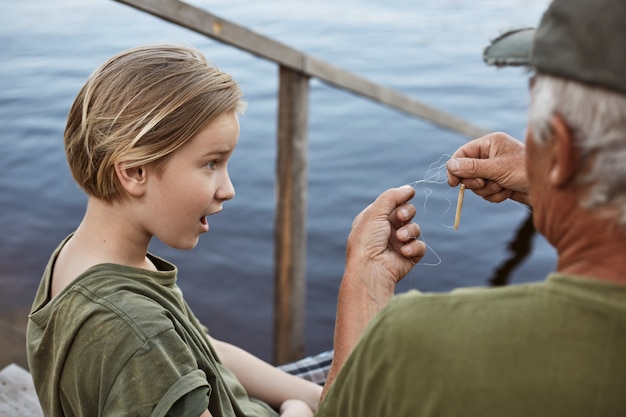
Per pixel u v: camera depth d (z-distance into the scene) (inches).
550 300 30.5
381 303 46.3
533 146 31.9
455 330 31.6
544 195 31.9
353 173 256.5
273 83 337.7
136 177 46.2
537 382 29.7
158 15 92.3
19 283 180.2
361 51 403.5
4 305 167.6
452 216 222.8
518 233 214.1
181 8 95.3
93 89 46.1
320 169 260.1
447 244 208.8
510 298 31.4
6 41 391.9
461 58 392.2
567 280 30.5
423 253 47.8
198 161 46.8
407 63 383.2
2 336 150.8
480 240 211.0
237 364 66.1
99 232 48.2
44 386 48.5
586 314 29.7
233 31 105.6
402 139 286.2
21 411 73.4
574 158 29.7
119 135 44.9
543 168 31.5
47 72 339.9
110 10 464.1
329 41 421.1
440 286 190.7
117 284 46.0
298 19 470.0
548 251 206.8
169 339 44.7
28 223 215.6
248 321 178.4
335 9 503.5
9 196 231.6
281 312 142.0
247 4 506.9
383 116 312.0
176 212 47.4
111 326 44.0
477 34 438.9
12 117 288.7
